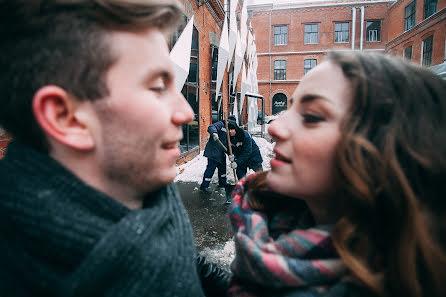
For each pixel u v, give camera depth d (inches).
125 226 18.5
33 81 17.0
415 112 18.8
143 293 17.8
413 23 829.2
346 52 21.6
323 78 20.3
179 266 21.0
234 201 28.6
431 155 17.4
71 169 19.2
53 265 17.3
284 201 28.3
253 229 23.9
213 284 34.7
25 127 18.5
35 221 16.8
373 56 21.6
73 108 17.8
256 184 28.9
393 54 23.4
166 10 19.0
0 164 19.1
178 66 146.1
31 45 16.6
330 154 19.3
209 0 301.9
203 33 313.3
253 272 21.1
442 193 17.5
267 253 21.1
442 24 687.1
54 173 18.1
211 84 361.7
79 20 16.6
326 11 1005.2
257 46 1066.1
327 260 19.5
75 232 17.1
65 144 18.0
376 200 18.2
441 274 16.5
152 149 19.6
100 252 16.9
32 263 17.0
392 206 17.7
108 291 17.3
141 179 20.3
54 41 16.5
